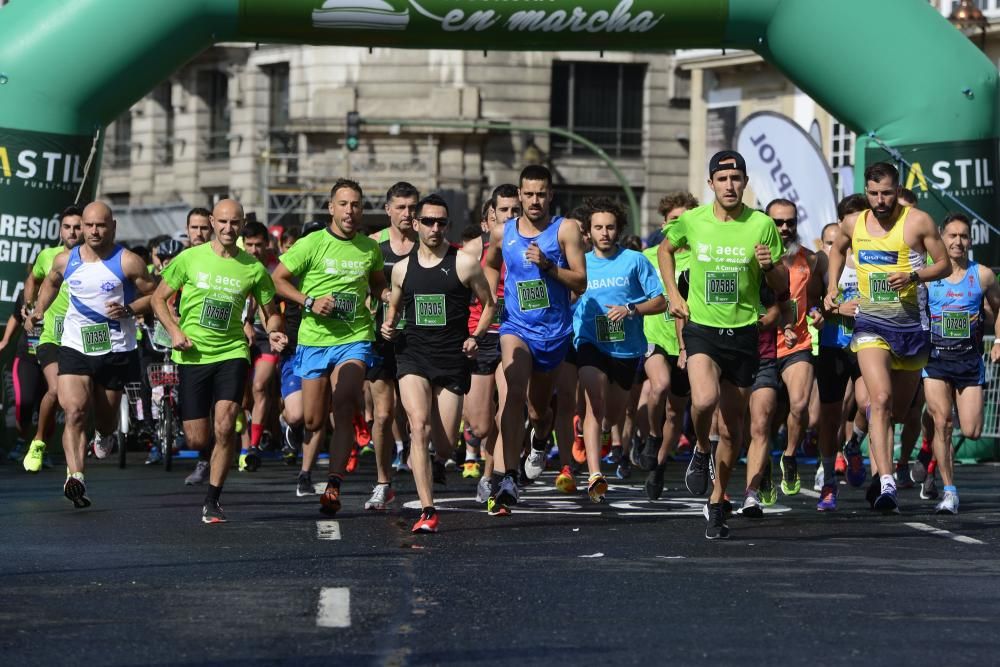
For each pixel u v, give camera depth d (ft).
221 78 406.62
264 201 384.88
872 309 89.10
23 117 130.41
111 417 93.76
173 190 414.82
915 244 87.71
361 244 89.81
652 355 98.99
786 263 97.19
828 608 56.65
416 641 49.73
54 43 130.41
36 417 132.36
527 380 86.74
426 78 377.09
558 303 87.86
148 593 59.16
